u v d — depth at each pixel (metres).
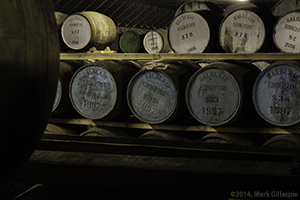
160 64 5.64
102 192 2.17
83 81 6.07
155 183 1.87
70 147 2.39
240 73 5.38
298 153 2.44
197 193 1.82
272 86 5.15
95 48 7.07
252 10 5.73
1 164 1.39
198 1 7.21
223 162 1.99
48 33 1.47
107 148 2.36
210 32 6.06
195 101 5.55
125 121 6.17
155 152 2.31
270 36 5.80
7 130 1.33
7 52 1.26
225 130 5.44
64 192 2.21
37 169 2.00
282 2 6.67
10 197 4.39
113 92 5.90
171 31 6.42
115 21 11.52
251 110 5.55
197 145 2.78
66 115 6.63
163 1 9.97
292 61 5.08
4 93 1.28
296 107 5.02
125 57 5.98
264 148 2.56
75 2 9.64
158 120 5.68
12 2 1.32
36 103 1.43
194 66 6.09
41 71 1.42
